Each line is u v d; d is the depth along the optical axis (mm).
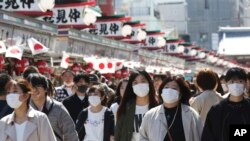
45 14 21469
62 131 8391
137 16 96812
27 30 21406
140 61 43469
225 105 6910
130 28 36312
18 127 7051
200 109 9211
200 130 7457
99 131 9938
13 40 18922
